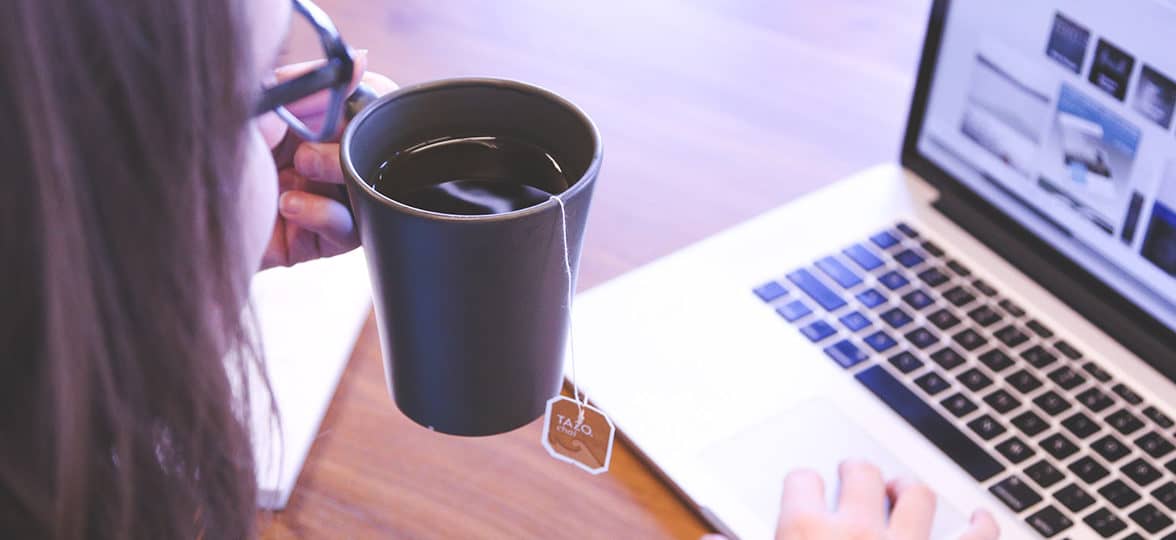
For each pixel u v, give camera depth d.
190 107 0.71
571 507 0.99
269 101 0.80
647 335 1.06
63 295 0.71
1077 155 1.08
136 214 0.72
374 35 1.29
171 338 0.75
